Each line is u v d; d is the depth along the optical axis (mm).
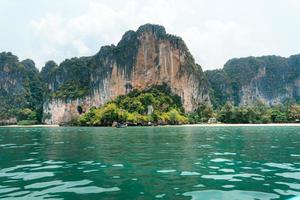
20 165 16781
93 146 28891
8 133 64312
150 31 160875
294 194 10109
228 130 66938
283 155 20422
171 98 151750
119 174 13742
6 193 10367
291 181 12094
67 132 66938
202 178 12719
